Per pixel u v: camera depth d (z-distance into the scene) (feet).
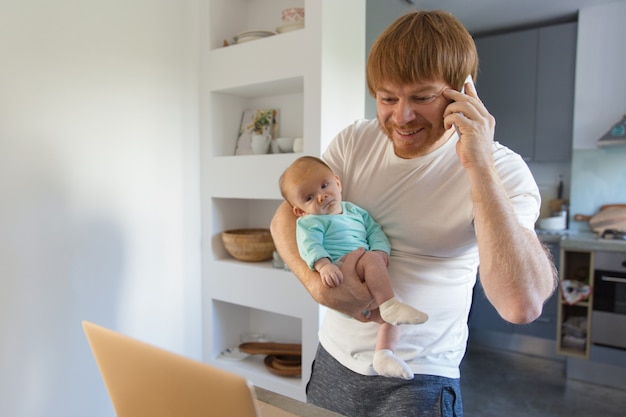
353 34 7.08
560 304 9.42
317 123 6.50
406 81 2.86
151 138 7.04
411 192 3.45
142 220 6.97
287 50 6.72
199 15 7.72
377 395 3.47
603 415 7.82
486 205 2.75
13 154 5.42
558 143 10.83
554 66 10.70
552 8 10.34
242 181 7.35
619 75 9.93
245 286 7.44
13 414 5.56
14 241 5.48
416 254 3.45
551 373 9.58
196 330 8.02
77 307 6.16
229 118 8.11
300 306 6.82
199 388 1.77
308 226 3.59
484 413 7.88
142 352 1.93
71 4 5.89
